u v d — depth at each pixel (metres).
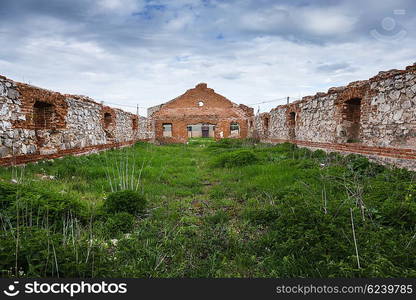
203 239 3.35
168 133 40.31
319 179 5.65
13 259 2.31
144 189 5.67
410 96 5.92
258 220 3.94
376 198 4.23
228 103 30.28
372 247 2.76
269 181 6.04
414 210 3.50
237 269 2.77
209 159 11.12
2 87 5.93
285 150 11.86
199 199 5.34
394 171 5.67
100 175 6.70
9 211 3.38
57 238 2.79
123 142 14.72
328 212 3.59
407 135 6.01
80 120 9.94
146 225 3.82
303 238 2.94
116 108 14.60
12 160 6.10
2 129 5.92
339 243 2.79
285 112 14.82
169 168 8.44
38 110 8.21
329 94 9.70
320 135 10.47
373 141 7.24
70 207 3.85
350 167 6.17
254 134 22.94
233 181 6.80
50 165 7.24
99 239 3.28
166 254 2.96
